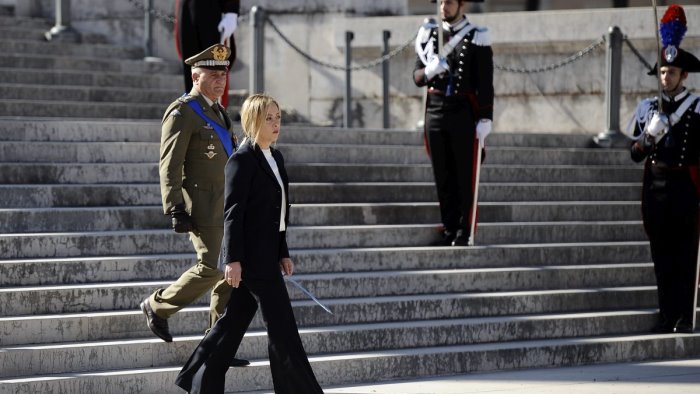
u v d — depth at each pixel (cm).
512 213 2286
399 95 3200
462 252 2075
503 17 3114
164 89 2998
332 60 3253
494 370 1808
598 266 2123
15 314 1672
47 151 2125
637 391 1669
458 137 2114
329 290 1900
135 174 2117
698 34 2939
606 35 2823
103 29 3334
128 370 1606
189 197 1584
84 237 1861
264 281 1457
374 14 3250
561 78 3091
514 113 3138
